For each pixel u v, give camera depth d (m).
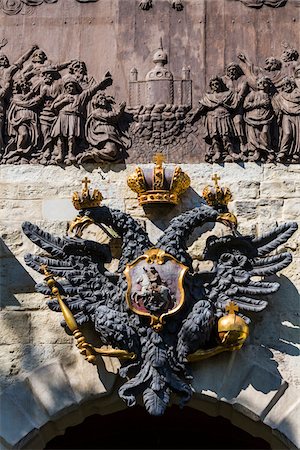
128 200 15.61
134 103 16.00
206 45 16.25
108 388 14.71
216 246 15.00
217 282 14.85
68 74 16.14
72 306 14.68
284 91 15.94
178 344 14.45
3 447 14.47
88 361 14.46
